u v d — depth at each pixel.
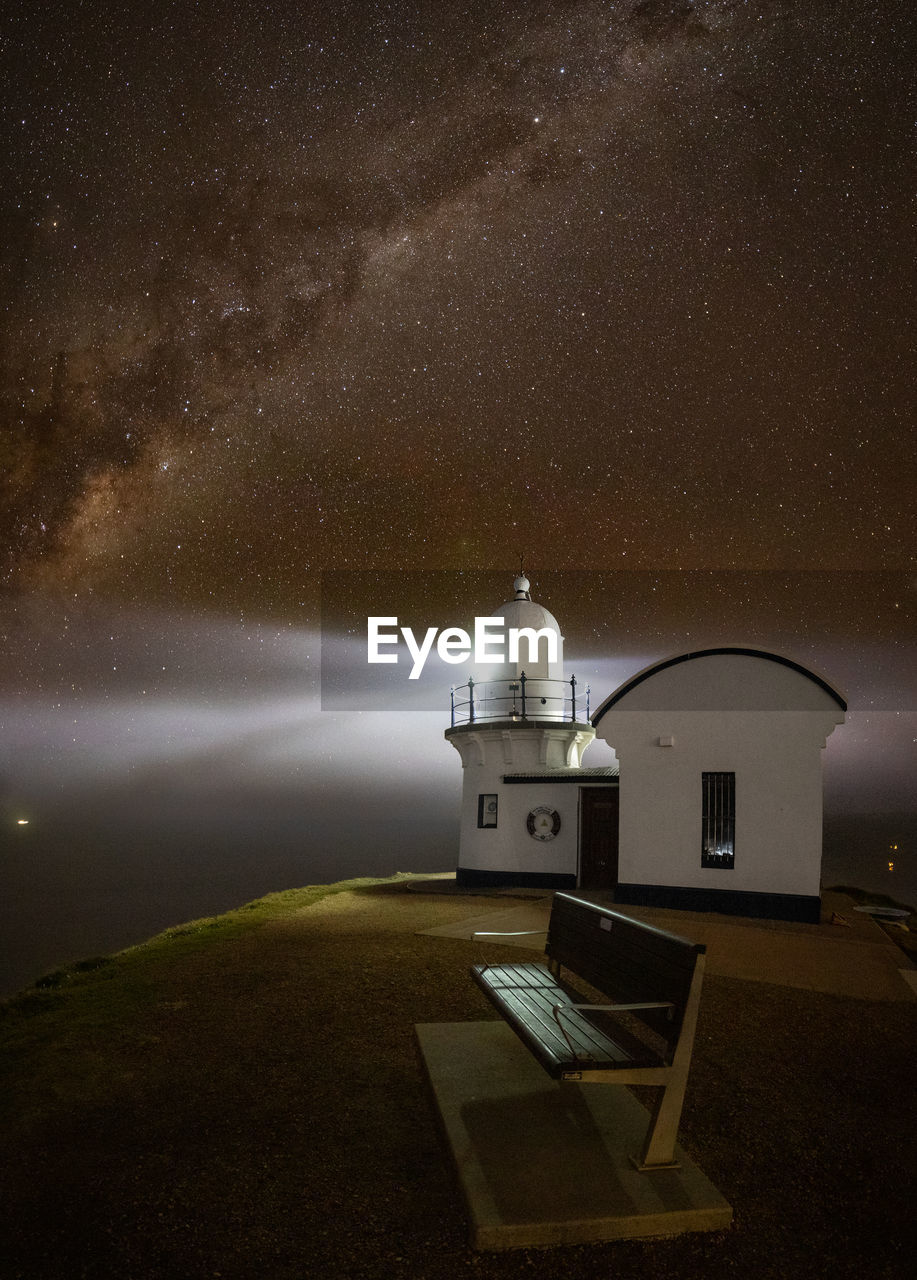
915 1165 4.19
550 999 5.11
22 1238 3.40
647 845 14.45
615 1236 3.33
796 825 13.63
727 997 7.62
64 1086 5.19
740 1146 4.30
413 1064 5.55
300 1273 3.11
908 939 12.48
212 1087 5.14
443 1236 3.37
